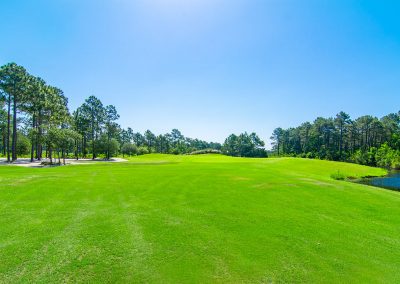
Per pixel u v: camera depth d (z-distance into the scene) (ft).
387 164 246.27
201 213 38.32
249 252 26.00
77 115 261.24
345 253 26.63
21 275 20.99
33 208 38.73
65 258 23.80
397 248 28.40
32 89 169.37
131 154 376.48
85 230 30.45
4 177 64.54
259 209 41.34
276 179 72.84
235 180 69.56
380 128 322.55
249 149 406.41
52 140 156.04
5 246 25.79
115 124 276.41
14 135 167.53
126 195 48.98
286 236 30.32
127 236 29.01
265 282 21.08
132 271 22.03
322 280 21.66
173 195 49.83
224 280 21.18
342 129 344.90
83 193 49.70
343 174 143.84
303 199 49.52
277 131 458.91
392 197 55.98
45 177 67.00
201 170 94.94
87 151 325.01
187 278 21.29
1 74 157.38
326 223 35.70
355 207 45.19
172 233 30.22
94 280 20.65
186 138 551.18
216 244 27.58
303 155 372.99
